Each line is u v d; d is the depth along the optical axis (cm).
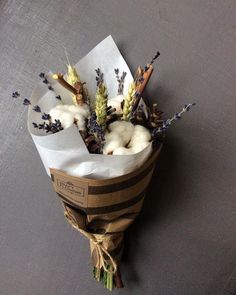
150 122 36
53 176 36
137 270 43
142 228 43
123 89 38
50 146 34
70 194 36
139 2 40
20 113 45
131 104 35
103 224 39
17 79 45
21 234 47
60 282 46
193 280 41
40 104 38
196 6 38
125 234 43
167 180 41
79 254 45
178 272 42
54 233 46
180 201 41
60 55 43
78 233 45
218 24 38
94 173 34
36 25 44
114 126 35
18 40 44
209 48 38
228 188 39
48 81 38
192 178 40
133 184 36
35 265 47
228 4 37
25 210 46
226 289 40
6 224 47
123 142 34
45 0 43
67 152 34
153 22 40
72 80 36
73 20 43
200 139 39
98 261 41
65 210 39
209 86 38
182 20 39
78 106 36
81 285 46
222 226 40
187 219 41
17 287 48
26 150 45
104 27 41
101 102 33
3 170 46
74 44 43
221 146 39
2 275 49
